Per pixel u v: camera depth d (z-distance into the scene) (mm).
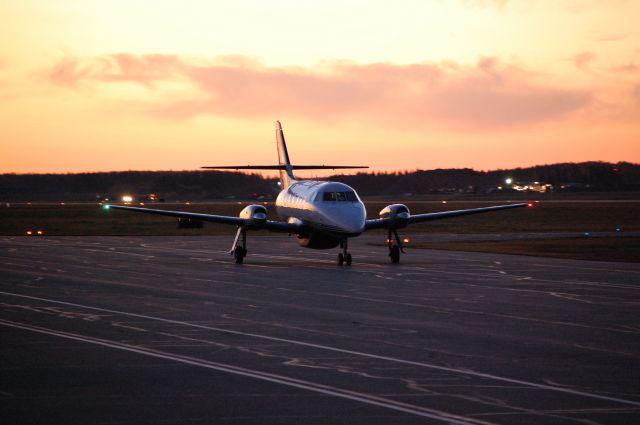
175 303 56438
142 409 27672
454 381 31906
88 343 40281
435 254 108125
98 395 29609
